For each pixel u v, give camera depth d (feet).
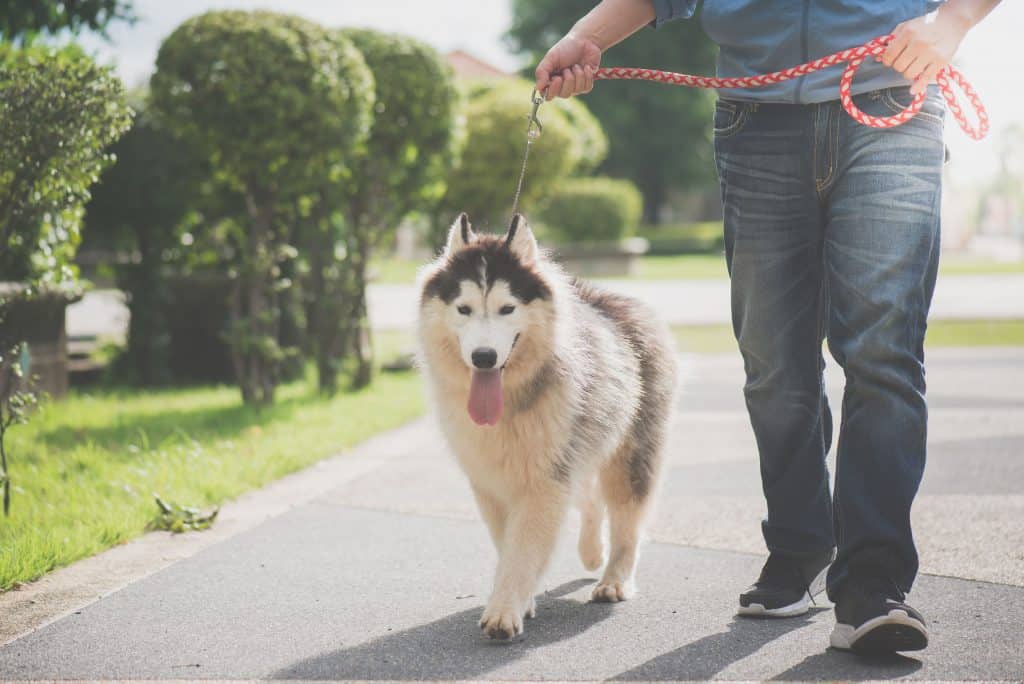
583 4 167.32
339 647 11.08
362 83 27.45
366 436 25.52
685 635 11.41
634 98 163.32
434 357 12.54
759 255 11.48
